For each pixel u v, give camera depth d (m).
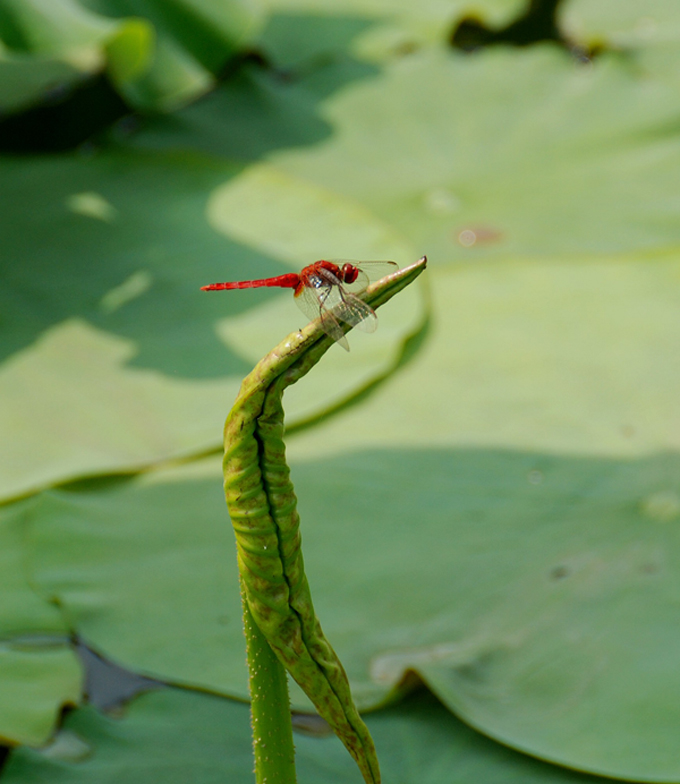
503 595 1.35
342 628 1.35
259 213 1.90
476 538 1.38
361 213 1.89
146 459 1.43
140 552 1.39
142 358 1.52
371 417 1.46
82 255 1.75
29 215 1.85
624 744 1.30
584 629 1.33
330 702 1.20
